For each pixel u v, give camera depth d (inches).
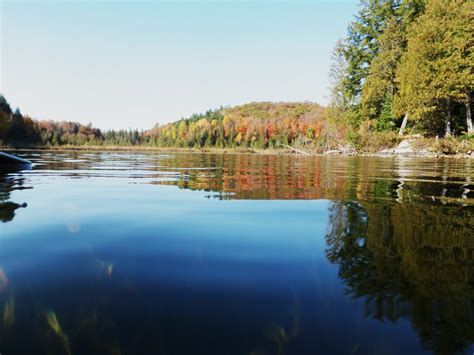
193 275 42.6
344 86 920.9
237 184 134.1
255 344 30.0
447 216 73.3
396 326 32.4
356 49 893.8
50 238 56.2
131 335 30.9
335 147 871.1
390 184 134.6
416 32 661.9
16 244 52.9
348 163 328.5
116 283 40.0
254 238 57.4
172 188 120.8
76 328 31.7
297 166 267.3
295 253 50.3
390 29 761.6
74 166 239.3
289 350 29.2
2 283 39.5
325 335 31.2
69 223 66.4
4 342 29.8
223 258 48.1
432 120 658.2
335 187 123.7
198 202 90.8
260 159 431.5
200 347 29.5
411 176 173.0
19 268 43.7
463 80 569.0
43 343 29.8
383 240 56.1
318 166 269.1
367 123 824.9
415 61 610.5
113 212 77.2
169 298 37.0
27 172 180.4
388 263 46.3
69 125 2856.8
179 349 29.2
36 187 119.4
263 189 119.0
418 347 29.8
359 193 108.8
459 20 589.0
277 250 51.5
